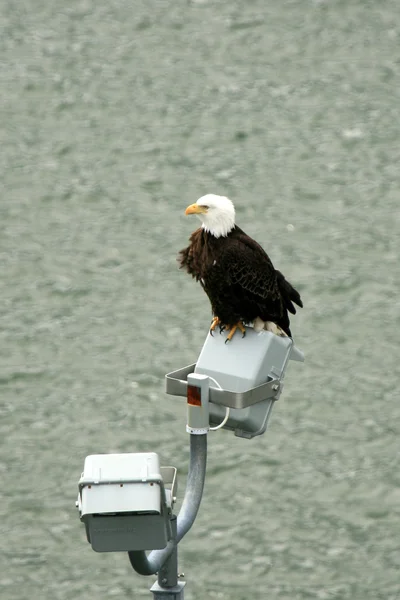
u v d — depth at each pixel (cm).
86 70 4075
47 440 2308
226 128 3694
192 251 1041
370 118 3734
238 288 1001
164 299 2817
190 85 3981
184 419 2372
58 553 2006
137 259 2992
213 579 1933
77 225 3161
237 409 730
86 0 4628
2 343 2638
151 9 4538
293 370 2505
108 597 1902
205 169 3459
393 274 2892
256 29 4372
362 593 1900
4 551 2008
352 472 2191
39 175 3422
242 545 2008
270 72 4072
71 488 2164
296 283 2855
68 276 2912
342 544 2014
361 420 2344
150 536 594
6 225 3156
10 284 2877
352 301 2778
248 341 757
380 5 4525
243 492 2145
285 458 2236
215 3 4581
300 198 3284
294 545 2009
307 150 3547
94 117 3775
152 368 2545
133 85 3981
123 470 590
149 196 3316
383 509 2098
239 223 3164
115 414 2391
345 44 4250
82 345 2634
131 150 3569
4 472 2203
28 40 4291
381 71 4050
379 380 2469
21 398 2445
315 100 3862
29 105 3847
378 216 3181
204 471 688
